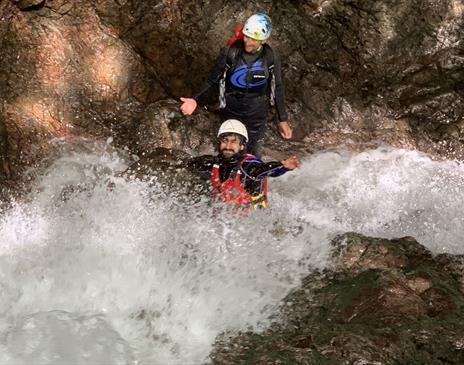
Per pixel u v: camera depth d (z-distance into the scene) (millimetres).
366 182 6742
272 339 4492
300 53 7281
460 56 7566
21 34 6551
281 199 6273
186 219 5707
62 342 4320
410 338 4328
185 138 6980
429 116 7496
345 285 5027
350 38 7395
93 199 6000
